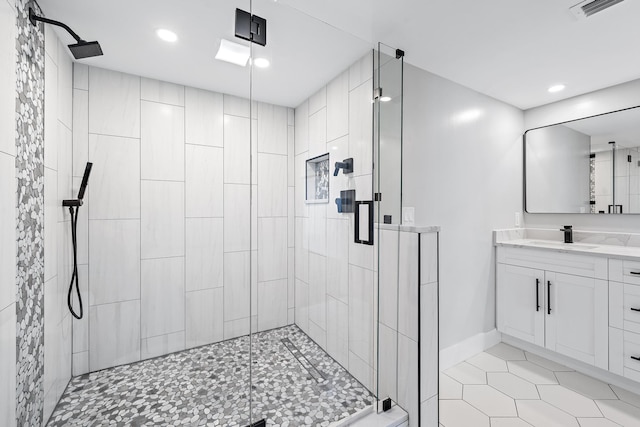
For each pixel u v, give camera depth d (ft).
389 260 5.13
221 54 4.71
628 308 5.75
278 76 5.05
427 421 4.80
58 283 4.04
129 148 4.71
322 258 5.25
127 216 4.70
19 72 3.25
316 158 5.29
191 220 5.16
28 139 3.44
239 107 5.11
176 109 5.04
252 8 4.41
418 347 4.66
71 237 4.23
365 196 5.30
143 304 4.78
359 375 5.19
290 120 5.22
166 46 4.53
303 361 5.06
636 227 7.06
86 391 4.29
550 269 6.98
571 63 6.25
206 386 4.80
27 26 3.43
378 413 4.84
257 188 5.11
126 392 4.51
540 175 8.65
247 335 5.24
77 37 4.07
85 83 4.37
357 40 5.05
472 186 7.61
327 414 4.80
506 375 6.60
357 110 5.32
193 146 5.14
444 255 7.03
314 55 5.07
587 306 6.37
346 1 4.42
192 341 5.03
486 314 7.90
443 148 7.02
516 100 8.30
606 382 6.26
